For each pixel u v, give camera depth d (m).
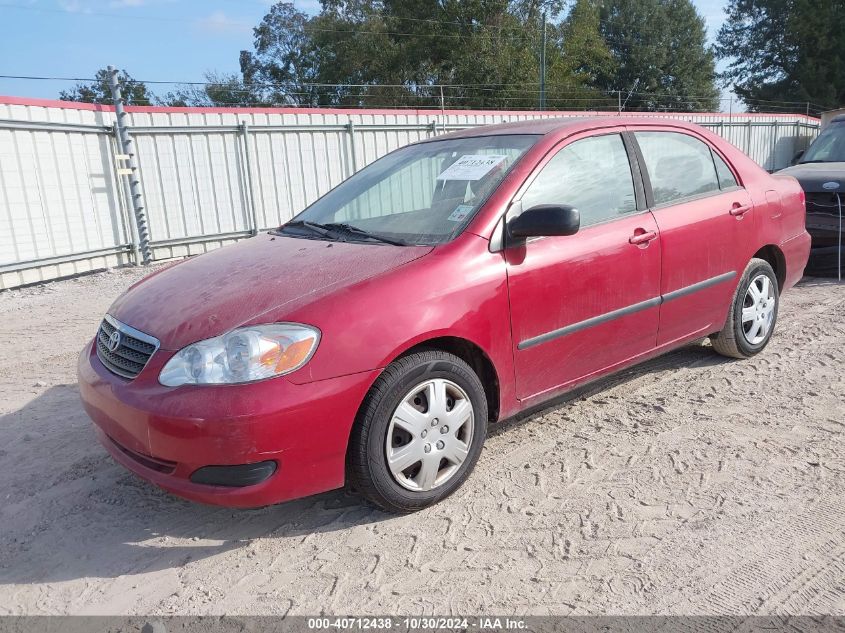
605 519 2.79
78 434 3.93
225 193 11.46
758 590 2.33
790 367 4.43
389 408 2.71
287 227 3.94
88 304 7.80
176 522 2.96
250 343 2.50
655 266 3.70
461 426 3.00
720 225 4.09
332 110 12.67
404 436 2.80
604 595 2.34
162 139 10.64
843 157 7.84
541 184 3.33
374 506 2.99
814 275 7.36
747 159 4.57
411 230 3.29
